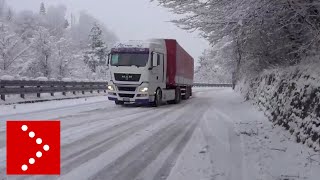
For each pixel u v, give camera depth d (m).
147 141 10.41
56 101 23.48
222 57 39.81
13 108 18.08
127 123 14.07
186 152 9.03
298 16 12.26
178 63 26.05
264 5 10.85
